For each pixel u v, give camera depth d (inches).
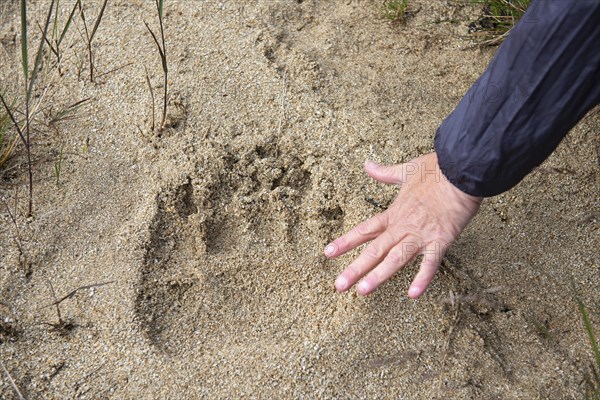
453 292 71.7
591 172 82.1
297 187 79.3
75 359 66.7
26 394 64.4
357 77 89.2
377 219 66.9
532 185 81.0
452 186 62.2
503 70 53.3
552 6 48.9
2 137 78.4
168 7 93.9
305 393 65.1
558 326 71.4
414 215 64.8
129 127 83.0
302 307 71.7
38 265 72.9
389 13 97.0
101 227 75.3
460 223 64.2
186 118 83.0
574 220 79.0
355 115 83.8
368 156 80.2
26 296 70.7
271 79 86.5
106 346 67.4
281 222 75.7
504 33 94.1
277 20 94.7
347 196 76.7
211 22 92.6
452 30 96.0
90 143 82.0
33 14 95.0
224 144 80.2
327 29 94.9
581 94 51.4
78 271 72.4
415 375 66.6
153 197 75.9
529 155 55.9
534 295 73.2
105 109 84.7
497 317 71.2
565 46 49.3
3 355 66.3
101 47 90.1
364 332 68.3
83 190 78.2
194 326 70.2
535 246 76.9
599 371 67.9
